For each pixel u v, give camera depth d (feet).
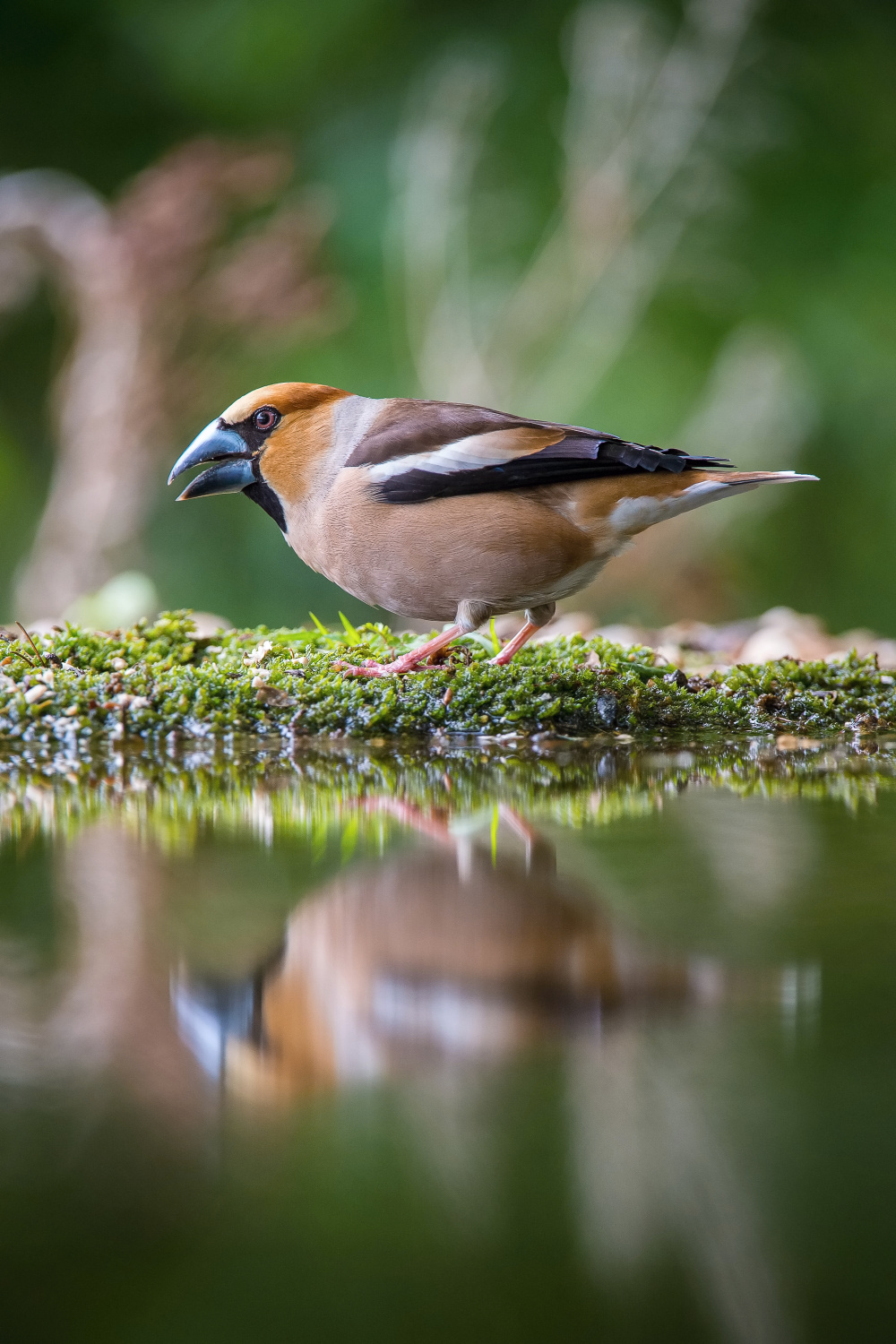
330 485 35.27
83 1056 15.85
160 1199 13.46
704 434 79.41
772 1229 13.04
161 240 69.87
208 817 26.78
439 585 34.91
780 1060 15.65
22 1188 13.43
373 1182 13.62
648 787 29.78
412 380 86.33
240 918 20.03
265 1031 16.52
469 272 85.10
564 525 33.96
